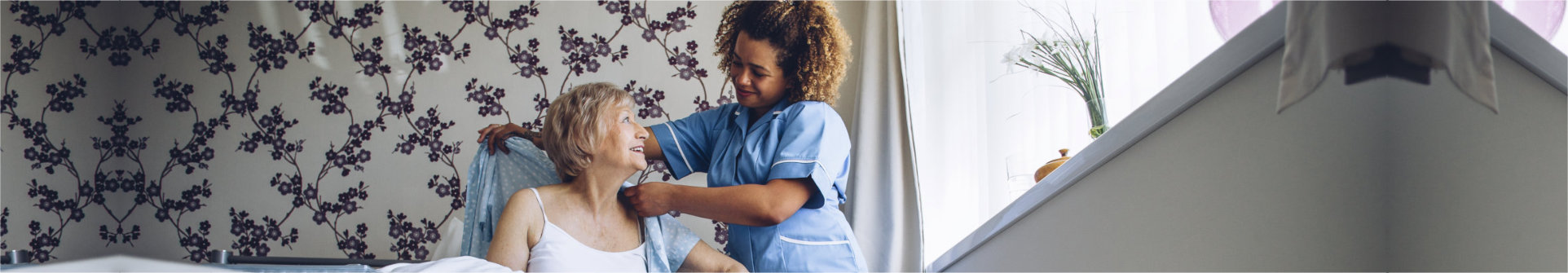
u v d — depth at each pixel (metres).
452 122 2.83
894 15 2.59
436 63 2.88
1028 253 1.75
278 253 2.81
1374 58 1.04
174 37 2.97
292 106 2.90
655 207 1.89
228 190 2.87
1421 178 1.18
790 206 1.93
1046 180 1.69
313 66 2.92
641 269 1.85
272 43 2.95
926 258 2.44
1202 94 1.34
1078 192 1.61
